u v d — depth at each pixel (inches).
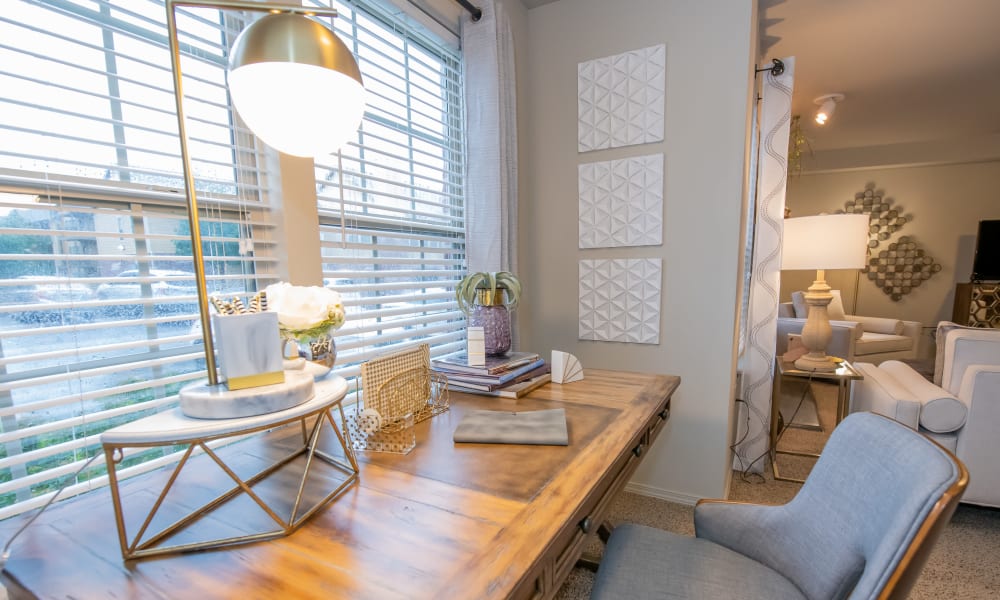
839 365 95.3
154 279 37.5
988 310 180.7
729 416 76.8
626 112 78.9
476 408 47.6
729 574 37.0
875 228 211.0
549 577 26.6
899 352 169.3
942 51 107.6
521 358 58.4
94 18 34.5
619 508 79.6
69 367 33.7
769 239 87.4
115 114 36.0
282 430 42.7
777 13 89.9
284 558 23.8
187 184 27.2
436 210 74.5
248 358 27.8
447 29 71.7
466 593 20.6
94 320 35.1
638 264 80.5
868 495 33.2
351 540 25.1
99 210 34.8
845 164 204.7
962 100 141.6
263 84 27.7
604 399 50.0
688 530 72.5
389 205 64.6
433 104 70.8
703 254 75.8
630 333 82.5
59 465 33.2
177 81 26.5
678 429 80.5
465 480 31.8
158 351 39.4
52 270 33.0
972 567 62.4
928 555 25.9
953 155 187.6
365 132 58.5
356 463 34.1
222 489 31.4
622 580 36.4
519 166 86.0
